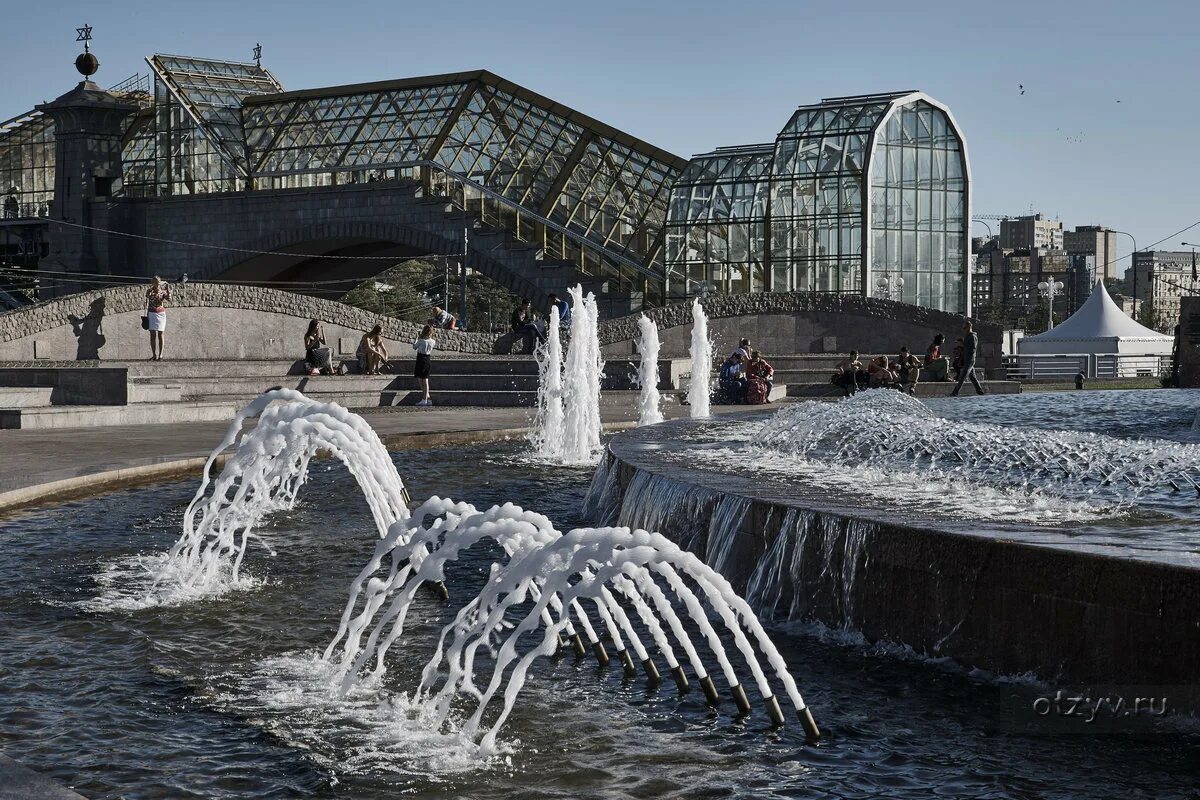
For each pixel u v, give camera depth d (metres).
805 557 7.53
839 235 48.44
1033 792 4.87
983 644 6.22
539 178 54.22
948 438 11.32
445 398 29.56
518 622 7.63
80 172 62.81
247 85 65.25
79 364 26.59
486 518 5.96
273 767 5.23
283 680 6.50
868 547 7.00
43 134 66.00
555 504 13.34
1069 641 5.73
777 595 7.74
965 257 49.44
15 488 12.11
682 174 51.84
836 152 48.38
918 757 5.27
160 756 5.36
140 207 62.94
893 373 32.34
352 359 33.41
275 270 63.03
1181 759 5.17
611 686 6.35
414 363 32.69
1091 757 5.23
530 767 5.22
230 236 60.69
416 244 55.75
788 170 49.25
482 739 5.55
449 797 4.91
